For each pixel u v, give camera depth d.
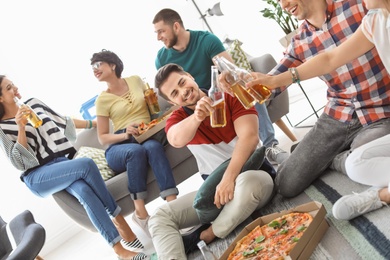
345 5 1.76
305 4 1.81
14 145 2.73
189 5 4.45
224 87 1.70
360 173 1.55
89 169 2.72
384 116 1.85
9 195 3.85
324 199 1.84
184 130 1.95
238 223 1.96
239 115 2.02
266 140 2.93
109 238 2.68
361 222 1.51
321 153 1.98
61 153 2.93
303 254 1.45
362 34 1.58
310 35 1.93
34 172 2.82
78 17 4.10
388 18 1.44
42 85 4.02
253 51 4.55
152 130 2.93
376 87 1.84
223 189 1.90
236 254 1.59
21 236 2.46
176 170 3.08
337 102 2.00
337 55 1.67
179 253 1.95
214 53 3.04
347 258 1.38
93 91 4.15
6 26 3.89
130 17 4.25
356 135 1.94
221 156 2.13
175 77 2.02
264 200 2.01
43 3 3.99
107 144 3.18
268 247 1.51
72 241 3.92
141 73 4.34
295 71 1.75
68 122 3.17
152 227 2.02
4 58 3.89
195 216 2.09
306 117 3.70
